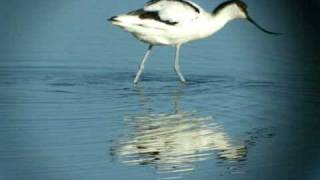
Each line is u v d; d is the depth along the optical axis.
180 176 10.35
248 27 18.50
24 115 12.62
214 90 14.59
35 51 16.77
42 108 13.04
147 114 12.93
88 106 13.25
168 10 15.08
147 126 12.27
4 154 10.83
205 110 13.30
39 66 15.77
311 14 18.72
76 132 11.85
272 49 17.52
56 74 15.30
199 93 14.38
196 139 11.76
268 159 11.08
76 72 15.52
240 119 12.83
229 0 15.77
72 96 13.85
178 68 15.27
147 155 11.02
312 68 16.22
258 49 17.44
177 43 15.41
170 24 15.05
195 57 16.78
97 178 10.12
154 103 13.60
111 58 16.48
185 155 11.10
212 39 17.83
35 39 17.55
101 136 11.71
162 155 11.03
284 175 10.55
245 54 17.08
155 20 14.99
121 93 14.20
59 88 14.34
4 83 14.54
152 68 16.08
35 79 14.88
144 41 15.24
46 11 18.92
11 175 10.16
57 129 11.95
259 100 13.95
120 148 11.24
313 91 14.56
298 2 18.84
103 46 17.17
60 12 18.98
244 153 11.25
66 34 17.91
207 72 15.89
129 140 11.57
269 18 19.03
